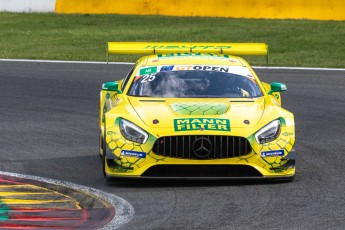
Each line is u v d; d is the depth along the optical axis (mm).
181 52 36125
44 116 44219
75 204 26141
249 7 89562
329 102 48750
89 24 88625
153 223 23484
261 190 27500
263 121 28781
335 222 23297
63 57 69000
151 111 29422
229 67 33156
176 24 87188
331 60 68062
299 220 23531
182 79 32062
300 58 69312
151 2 92750
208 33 81438
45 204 26125
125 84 33250
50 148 36062
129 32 83250
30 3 96938
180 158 27922
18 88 53500
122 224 23406
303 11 88000
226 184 28531
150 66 33312
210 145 27812
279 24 85750
